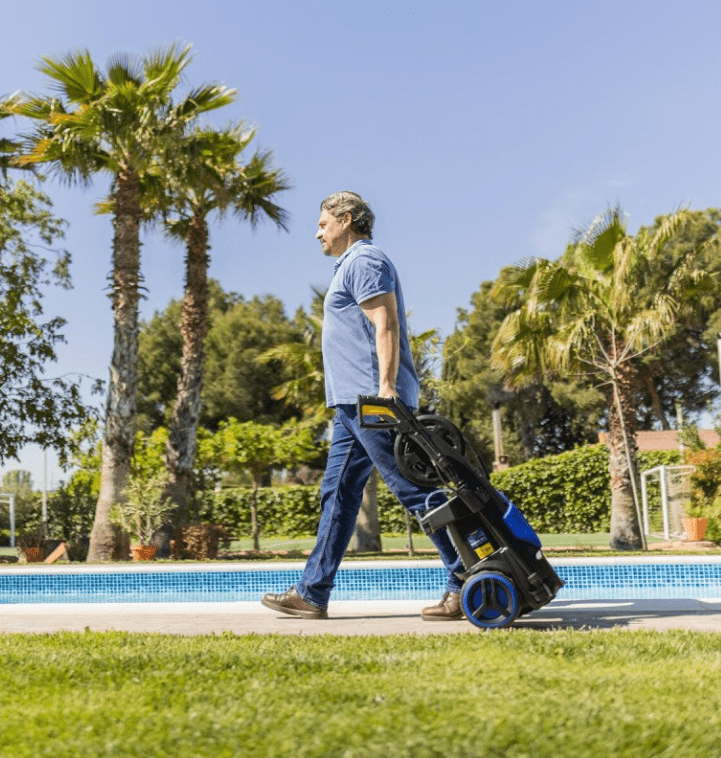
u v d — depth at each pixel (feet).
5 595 27.25
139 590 26.20
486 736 6.31
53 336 58.13
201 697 7.80
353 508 14.78
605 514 70.49
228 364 124.26
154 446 58.08
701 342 112.16
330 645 10.98
